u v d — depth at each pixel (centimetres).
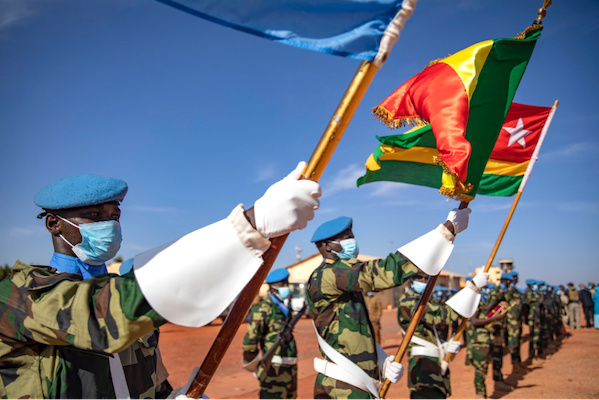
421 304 354
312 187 155
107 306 152
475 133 316
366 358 384
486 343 878
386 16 165
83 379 180
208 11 157
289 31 162
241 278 150
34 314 161
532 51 334
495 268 3547
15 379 173
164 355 1488
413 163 428
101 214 206
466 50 309
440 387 573
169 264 148
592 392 885
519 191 470
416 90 310
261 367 666
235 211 155
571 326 2303
